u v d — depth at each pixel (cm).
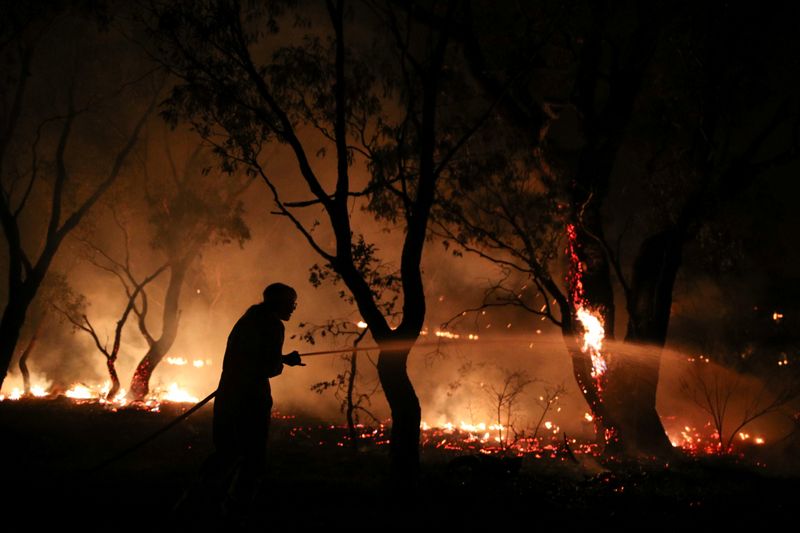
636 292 1577
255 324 781
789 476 1329
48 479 947
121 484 930
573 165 1555
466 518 824
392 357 993
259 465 764
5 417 1702
